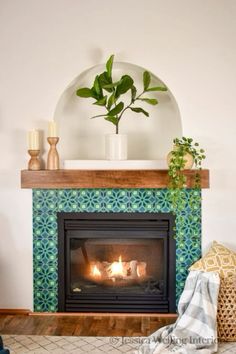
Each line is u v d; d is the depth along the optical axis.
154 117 3.58
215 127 3.24
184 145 3.07
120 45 3.25
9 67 3.29
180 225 3.26
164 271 3.31
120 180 3.20
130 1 3.24
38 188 3.27
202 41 3.22
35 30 3.27
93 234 3.32
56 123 3.22
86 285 3.43
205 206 3.26
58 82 3.28
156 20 3.23
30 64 3.28
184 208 3.26
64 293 3.34
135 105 3.58
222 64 3.22
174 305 3.30
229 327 2.85
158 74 3.25
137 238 3.34
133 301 3.33
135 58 3.25
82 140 3.60
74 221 3.30
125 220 3.29
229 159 3.24
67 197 3.29
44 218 3.31
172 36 3.23
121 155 3.26
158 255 3.38
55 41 3.27
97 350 2.69
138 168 3.25
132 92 3.26
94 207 3.29
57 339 2.86
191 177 3.15
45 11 3.26
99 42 3.26
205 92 3.23
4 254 3.35
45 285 3.34
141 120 3.59
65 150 3.59
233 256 3.05
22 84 3.29
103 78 3.16
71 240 3.38
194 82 3.23
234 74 3.22
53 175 3.22
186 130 3.25
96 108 3.59
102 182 3.21
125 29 3.25
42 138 3.31
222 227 3.26
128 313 3.33
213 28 3.21
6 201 3.33
